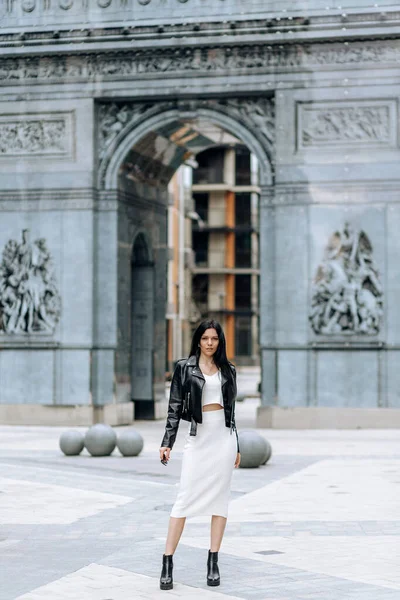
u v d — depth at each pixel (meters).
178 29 45.22
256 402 68.31
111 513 21.02
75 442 33.12
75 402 46.66
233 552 16.73
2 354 47.47
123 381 47.94
